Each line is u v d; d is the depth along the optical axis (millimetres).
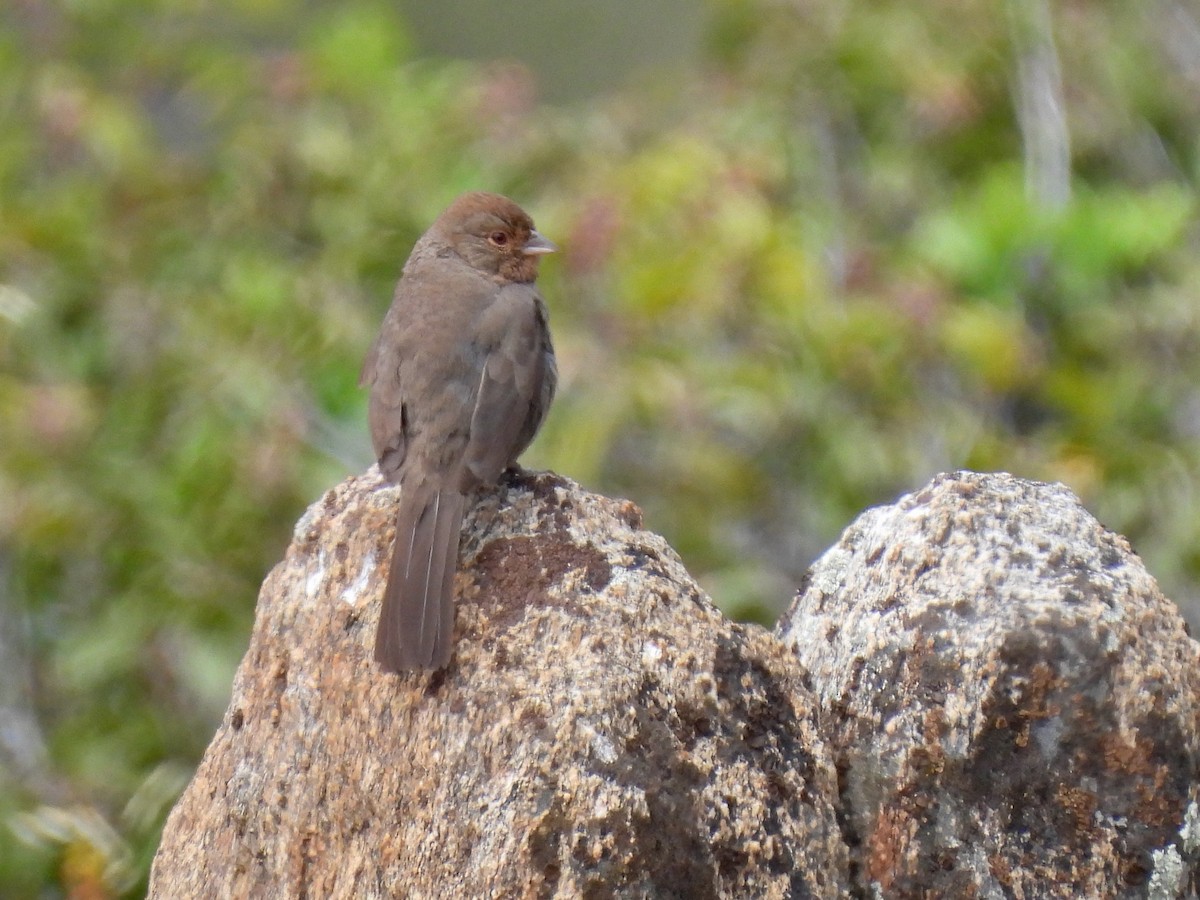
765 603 12477
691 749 6441
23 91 14914
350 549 7375
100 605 12992
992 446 12414
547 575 6887
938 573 6812
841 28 14578
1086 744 6484
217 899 7250
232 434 12719
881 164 14023
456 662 6711
